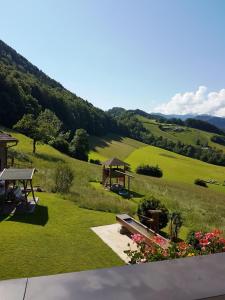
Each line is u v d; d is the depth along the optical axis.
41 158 38.53
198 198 29.89
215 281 1.63
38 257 8.23
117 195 21.27
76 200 15.59
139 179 34.44
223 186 56.41
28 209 12.99
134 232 9.67
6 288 1.47
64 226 11.30
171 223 11.80
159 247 6.39
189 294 1.51
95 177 27.66
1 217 11.82
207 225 15.61
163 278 1.64
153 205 12.49
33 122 43.62
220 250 5.84
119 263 8.35
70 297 1.42
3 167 19.03
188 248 5.97
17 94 66.56
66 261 8.14
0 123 60.19
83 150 61.91
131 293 1.48
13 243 9.03
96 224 11.86
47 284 1.52
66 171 18.27
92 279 1.58
